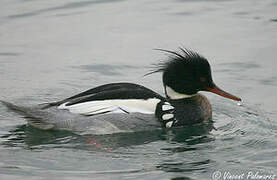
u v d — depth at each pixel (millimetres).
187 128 14867
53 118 14445
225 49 19188
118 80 17656
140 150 13469
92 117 14398
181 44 19484
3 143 13758
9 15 21844
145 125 14594
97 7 22703
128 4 23000
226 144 13719
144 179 12016
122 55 19109
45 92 16875
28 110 14555
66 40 20172
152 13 22078
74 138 14141
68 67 18500
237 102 16250
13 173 12266
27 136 14203
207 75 15219
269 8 22219
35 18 21672
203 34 20250
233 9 22297
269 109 15688
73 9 22484
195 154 13172
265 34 20109
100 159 12922
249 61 18422
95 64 18625
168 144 13828
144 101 14680
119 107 14484
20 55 19250
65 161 12820
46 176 12133
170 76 15266
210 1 23172
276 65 18109
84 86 17266
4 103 14805
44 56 19172
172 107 14852
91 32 20656
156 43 19672
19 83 17469
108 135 14422
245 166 12555
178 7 22625
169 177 12086
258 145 13625
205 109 15234
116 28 20906
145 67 18328
